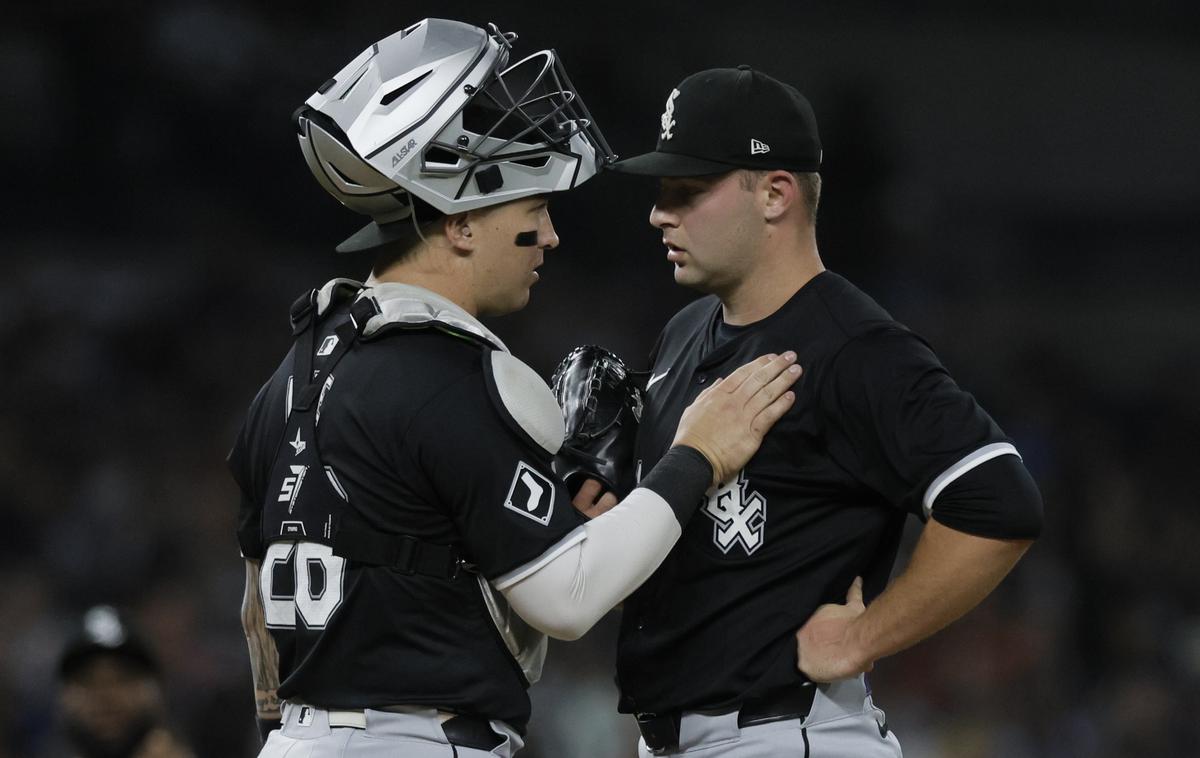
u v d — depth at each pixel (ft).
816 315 38.32
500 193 37.60
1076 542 143.54
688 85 38.75
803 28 208.64
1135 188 212.02
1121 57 216.13
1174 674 126.21
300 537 37.09
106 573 122.11
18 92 175.63
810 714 38.34
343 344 37.96
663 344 43.45
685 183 38.55
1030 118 212.64
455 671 36.65
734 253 38.52
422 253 38.47
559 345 160.45
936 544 36.32
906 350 36.86
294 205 175.73
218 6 180.34
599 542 36.11
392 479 36.19
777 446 37.99
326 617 36.58
